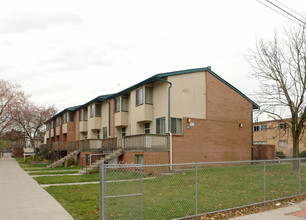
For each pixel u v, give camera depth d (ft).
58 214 24.39
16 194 34.19
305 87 60.34
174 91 61.31
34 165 92.99
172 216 22.43
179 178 34.83
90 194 33.09
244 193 32.09
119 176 27.30
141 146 56.08
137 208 23.81
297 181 41.63
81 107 107.45
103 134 90.63
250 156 74.79
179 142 60.13
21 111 138.00
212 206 25.99
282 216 24.13
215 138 67.00
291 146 116.57
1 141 184.65
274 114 63.16
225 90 71.26
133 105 70.59
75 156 91.25
